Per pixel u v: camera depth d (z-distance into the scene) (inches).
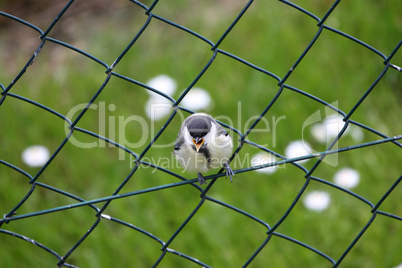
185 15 568.1
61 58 556.7
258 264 370.9
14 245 399.9
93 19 592.1
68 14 601.3
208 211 402.0
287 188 406.9
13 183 444.8
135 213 413.7
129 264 382.0
